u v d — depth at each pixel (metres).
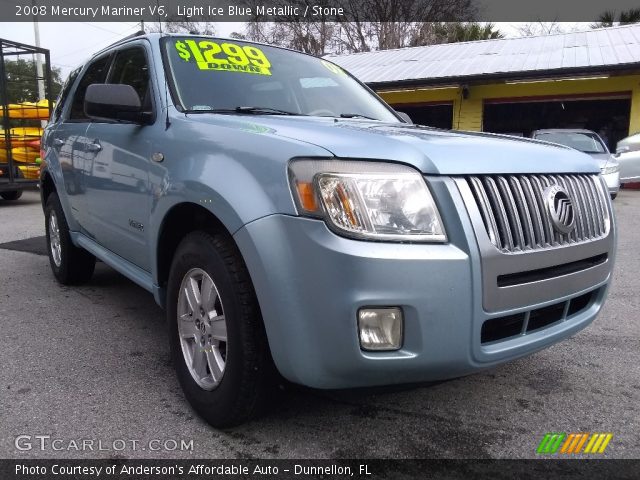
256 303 2.22
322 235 1.96
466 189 2.08
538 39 19.48
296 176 2.03
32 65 13.46
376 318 1.97
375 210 1.98
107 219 3.52
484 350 2.13
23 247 6.51
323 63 3.99
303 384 2.08
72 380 2.95
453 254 2.00
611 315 4.20
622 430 2.53
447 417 2.62
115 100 2.88
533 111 16.88
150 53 3.26
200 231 2.46
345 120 2.95
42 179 4.85
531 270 2.21
